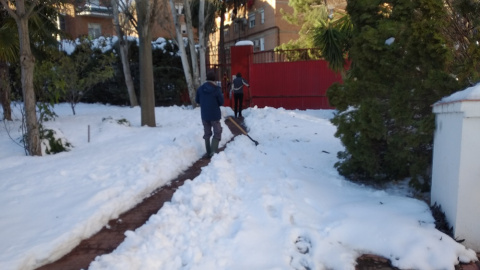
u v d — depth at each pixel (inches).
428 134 185.9
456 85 185.6
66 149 313.7
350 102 217.0
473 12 208.4
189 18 623.5
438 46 186.4
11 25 385.4
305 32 746.8
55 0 386.9
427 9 191.8
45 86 464.4
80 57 535.2
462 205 142.9
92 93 757.9
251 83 638.5
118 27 650.2
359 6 233.1
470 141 139.8
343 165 227.1
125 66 665.0
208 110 293.6
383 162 215.5
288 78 627.5
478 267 134.5
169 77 735.7
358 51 218.2
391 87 211.5
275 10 1131.3
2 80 441.1
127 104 754.2
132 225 174.2
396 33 204.7
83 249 151.9
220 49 1102.4
